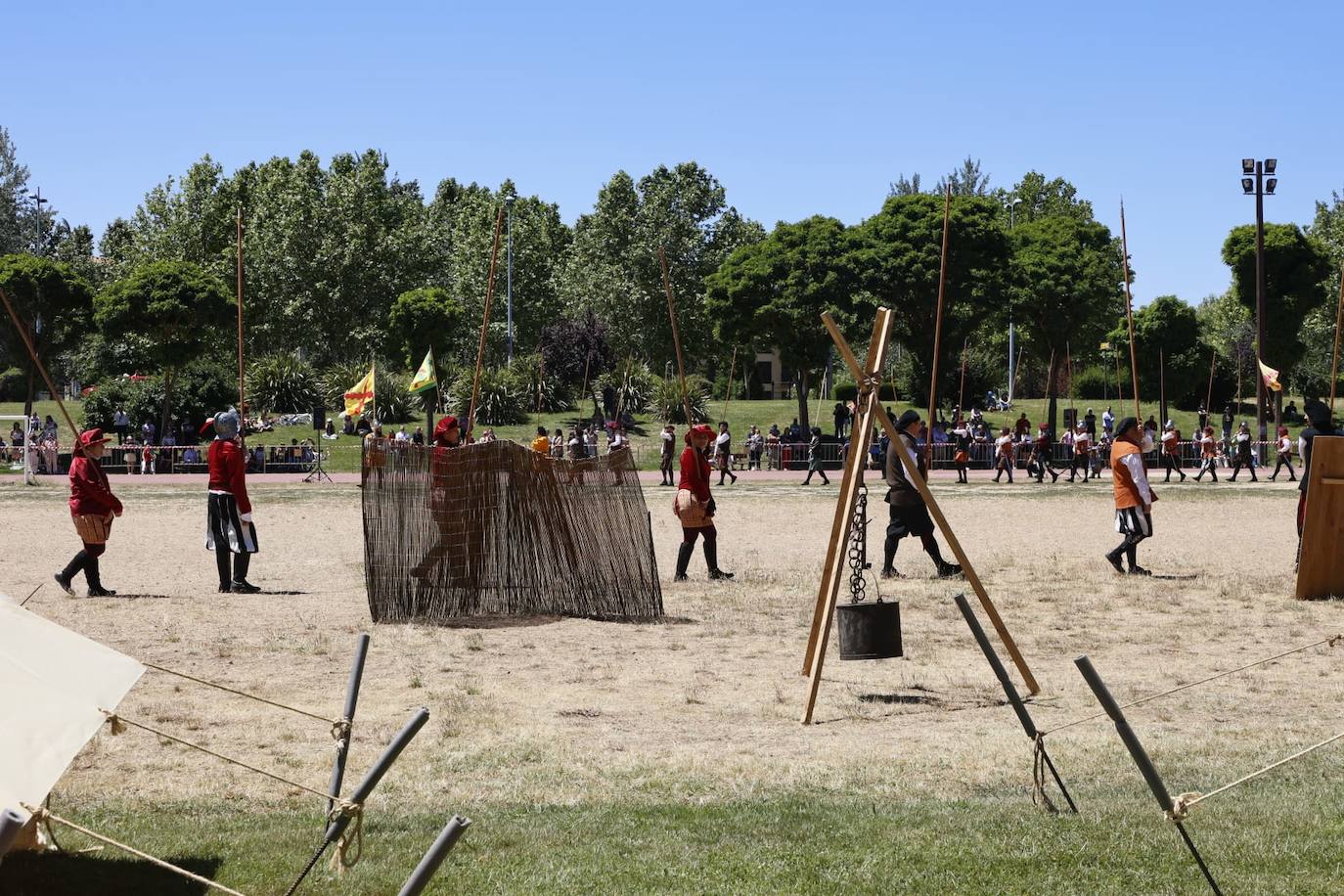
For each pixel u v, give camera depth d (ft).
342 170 279.49
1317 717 28.04
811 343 187.21
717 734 27.02
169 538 71.41
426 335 211.00
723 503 97.30
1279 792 21.93
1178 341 221.87
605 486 43.01
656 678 32.94
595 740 26.35
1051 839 19.25
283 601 46.62
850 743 26.09
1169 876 17.63
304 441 168.04
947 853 18.66
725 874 17.88
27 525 77.71
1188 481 127.95
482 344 45.01
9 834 10.68
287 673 33.12
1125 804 21.15
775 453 159.53
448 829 11.93
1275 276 214.69
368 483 41.75
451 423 45.14
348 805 15.39
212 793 22.36
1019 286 196.65
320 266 245.86
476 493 43.16
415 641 38.11
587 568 43.16
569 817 20.88
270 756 24.90
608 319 247.29
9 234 267.39
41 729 15.06
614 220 256.52
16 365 190.90
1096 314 206.80
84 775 23.49
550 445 142.51
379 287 251.19
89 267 284.20
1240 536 71.36
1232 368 227.81
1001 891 17.17
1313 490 45.03
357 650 17.78
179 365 180.55
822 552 65.46
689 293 250.16
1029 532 73.82
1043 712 28.84
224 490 48.70
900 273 180.96
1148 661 34.65
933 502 28.86
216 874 17.88
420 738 26.50
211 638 38.06
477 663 34.83
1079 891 17.16
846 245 187.32
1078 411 214.28
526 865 18.38
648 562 42.68
